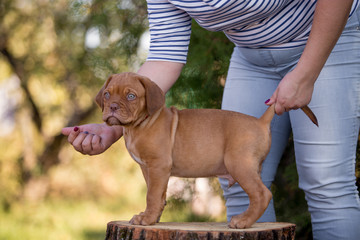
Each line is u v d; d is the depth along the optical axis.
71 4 7.23
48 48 9.54
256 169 2.50
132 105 2.44
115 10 5.74
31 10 9.49
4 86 10.88
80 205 9.91
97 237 7.72
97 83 8.06
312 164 2.88
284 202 4.79
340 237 2.86
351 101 2.84
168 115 2.60
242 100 3.19
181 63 3.03
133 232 2.46
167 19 2.98
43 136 10.90
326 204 2.88
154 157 2.51
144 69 3.01
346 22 2.57
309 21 2.78
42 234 7.92
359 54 2.87
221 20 2.73
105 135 2.82
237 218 2.50
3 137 11.14
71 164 11.12
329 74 2.83
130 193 10.63
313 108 2.86
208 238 2.38
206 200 5.36
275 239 2.48
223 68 4.62
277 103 2.57
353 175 2.89
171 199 5.26
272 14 2.74
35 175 10.71
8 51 9.94
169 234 2.42
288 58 2.94
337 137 2.83
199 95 4.73
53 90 10.27
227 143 2.54
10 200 9.88
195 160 2.58
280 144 3.25
